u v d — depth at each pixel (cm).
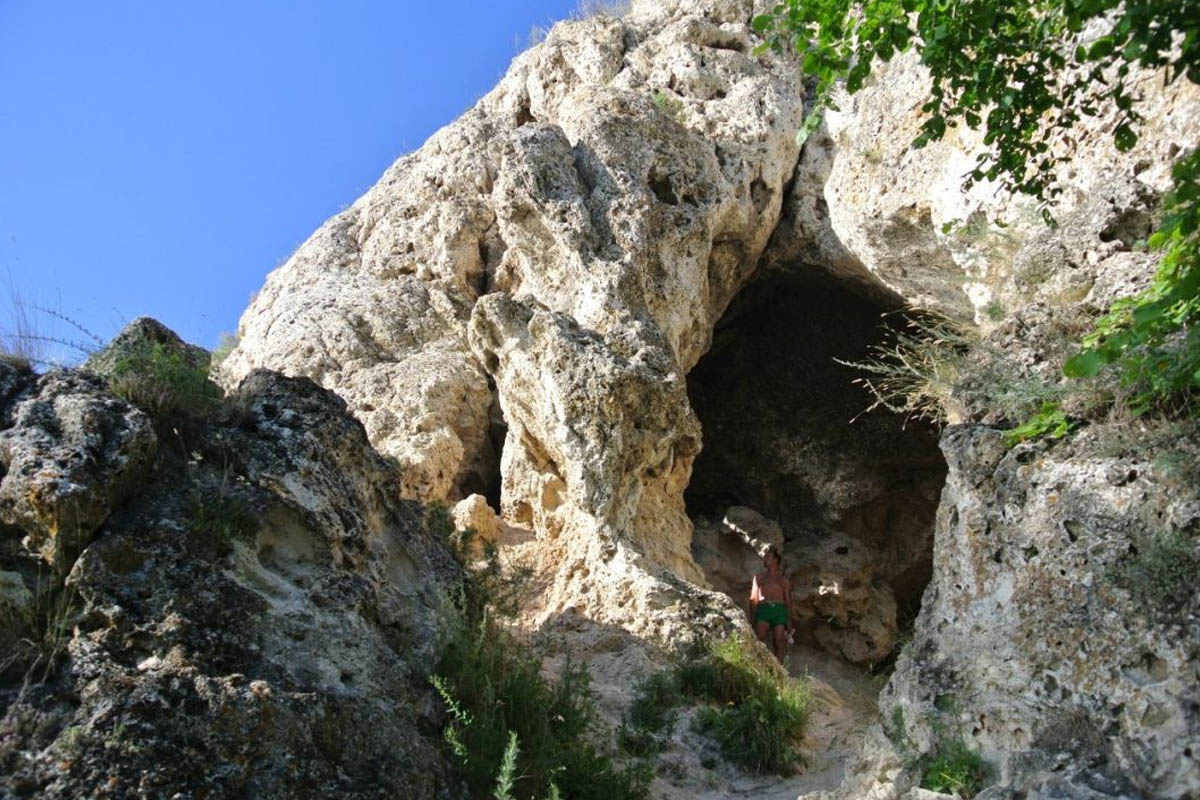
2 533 632
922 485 1477
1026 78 749
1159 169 795
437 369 1276
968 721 655
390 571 775
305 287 1431
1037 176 866
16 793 543
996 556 679
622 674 966
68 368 717
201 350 831
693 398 1511
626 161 1223
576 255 1174
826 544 1436
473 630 786
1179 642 575
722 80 1362
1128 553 614
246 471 713
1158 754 564
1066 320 752
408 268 1407
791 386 1476
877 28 767
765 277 1395
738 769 876
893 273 1074
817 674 1337
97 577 621
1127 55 622
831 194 1113
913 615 1490
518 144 1214
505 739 718
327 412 772
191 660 609
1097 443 661
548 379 1099
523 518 1170
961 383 766
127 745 561
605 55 1416
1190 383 617
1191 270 580
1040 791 579
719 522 1421
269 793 581
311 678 648
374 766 627
